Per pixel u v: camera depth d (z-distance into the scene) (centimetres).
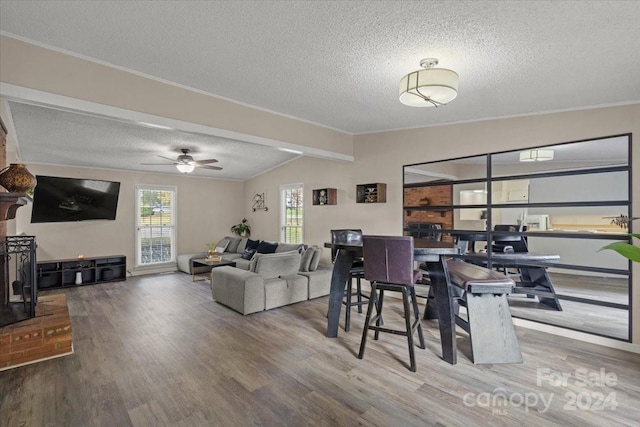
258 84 322
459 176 609
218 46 248
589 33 215
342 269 340
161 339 333
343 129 502
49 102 251
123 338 336
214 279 479
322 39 235
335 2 192
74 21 217
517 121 381
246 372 264
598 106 329
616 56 243
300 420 204
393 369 269
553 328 350
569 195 608
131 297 503
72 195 607
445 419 205
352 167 552
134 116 293
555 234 357
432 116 414
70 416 207
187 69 289
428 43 236
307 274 494
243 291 413
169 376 257
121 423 200
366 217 532
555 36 220
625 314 396
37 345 282
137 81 295
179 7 200
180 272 713
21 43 240
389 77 301
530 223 619
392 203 496
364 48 247
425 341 329
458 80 281
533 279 455
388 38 232
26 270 420
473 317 288
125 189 676
